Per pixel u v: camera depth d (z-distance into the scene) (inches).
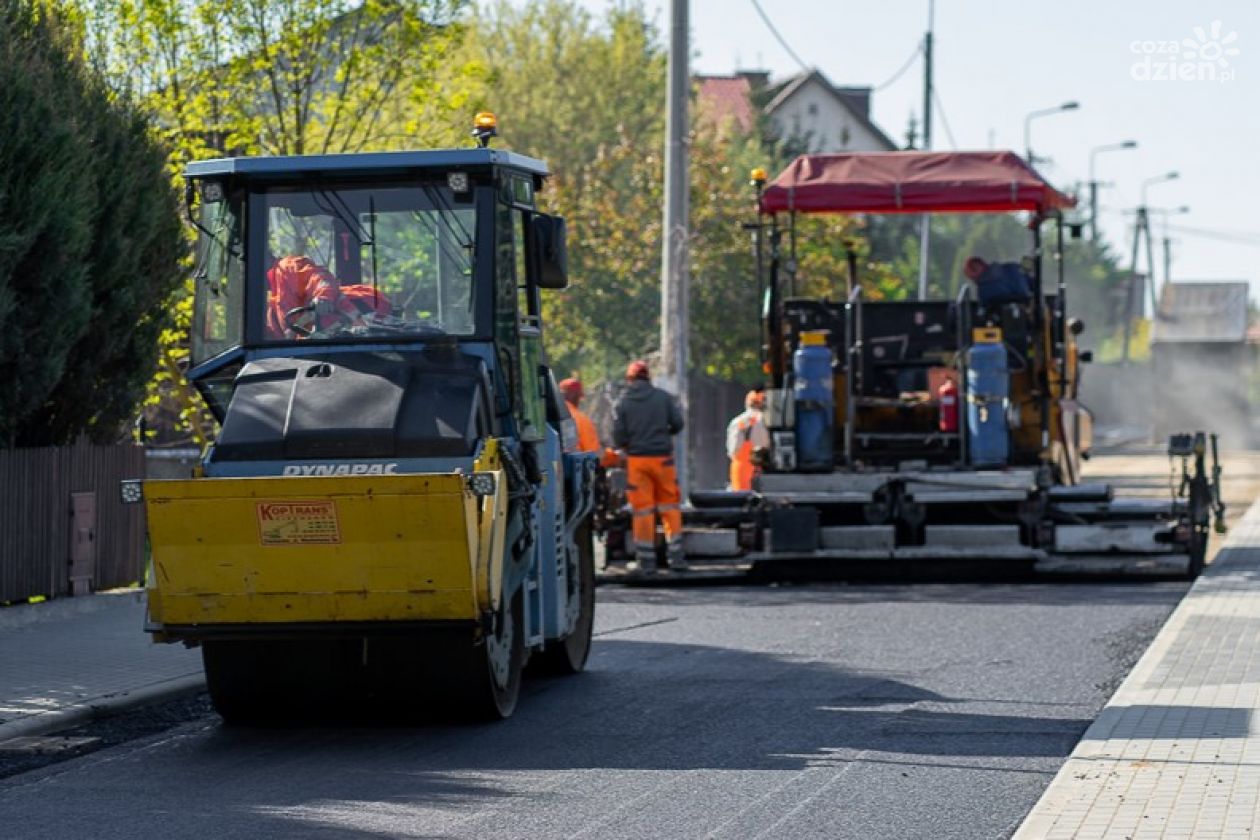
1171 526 1350.9
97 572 1149.7
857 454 1456.7
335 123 1610.5
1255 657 912.3
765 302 1470.2
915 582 1381.6
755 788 643.5
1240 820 562.6
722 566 1389.0
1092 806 587.2
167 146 1213.1
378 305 798.5
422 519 699.4
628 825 587.5
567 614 880.9
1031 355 1432.1
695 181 2807.6
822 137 5270.7
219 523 711.1
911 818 596.4
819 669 927.7
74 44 1149.1
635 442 1375.5
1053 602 1214.9
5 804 622.5
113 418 1194.0
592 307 2896.2
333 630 718.5
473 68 1710.1
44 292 1048.2
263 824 589.6
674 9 1648.6
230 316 805.9
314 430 739.4
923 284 2962.6
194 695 858.8
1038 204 1408.7
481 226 797.2
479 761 698.2
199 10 1563.7
